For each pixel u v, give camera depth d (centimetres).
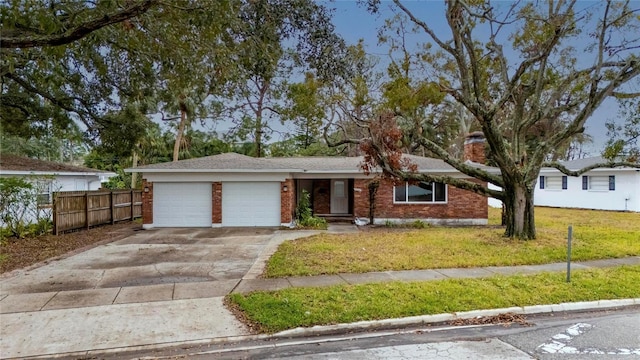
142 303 626
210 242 1227
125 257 990
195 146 3177
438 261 902
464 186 1281
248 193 1658
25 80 1509
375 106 1759
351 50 968
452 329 545
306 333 526
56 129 1759
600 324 560
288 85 1925
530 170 1204
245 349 479
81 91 1555
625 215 2086
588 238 1219
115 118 1670
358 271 817
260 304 602
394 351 467
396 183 1294
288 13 767
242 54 755
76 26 680
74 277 786
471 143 2016
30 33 725
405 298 633
